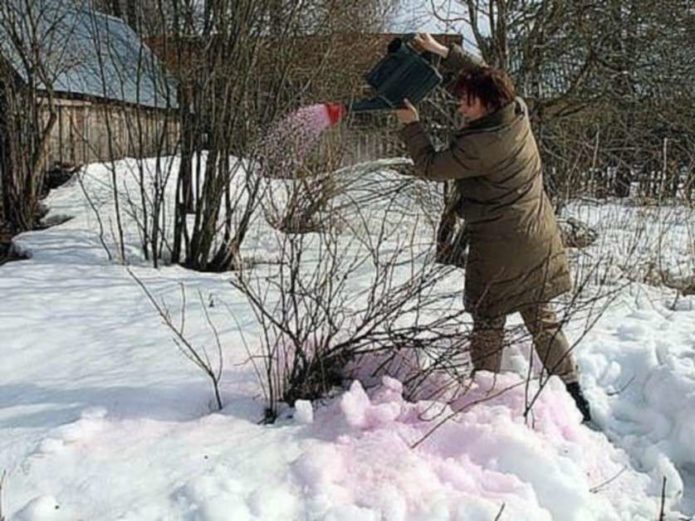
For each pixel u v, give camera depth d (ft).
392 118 19.99
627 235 21.62
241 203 22.77
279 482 8.60
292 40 20.67
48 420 9.99
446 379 11.20
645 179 24.53
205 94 20.58
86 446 9.34
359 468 8.89
